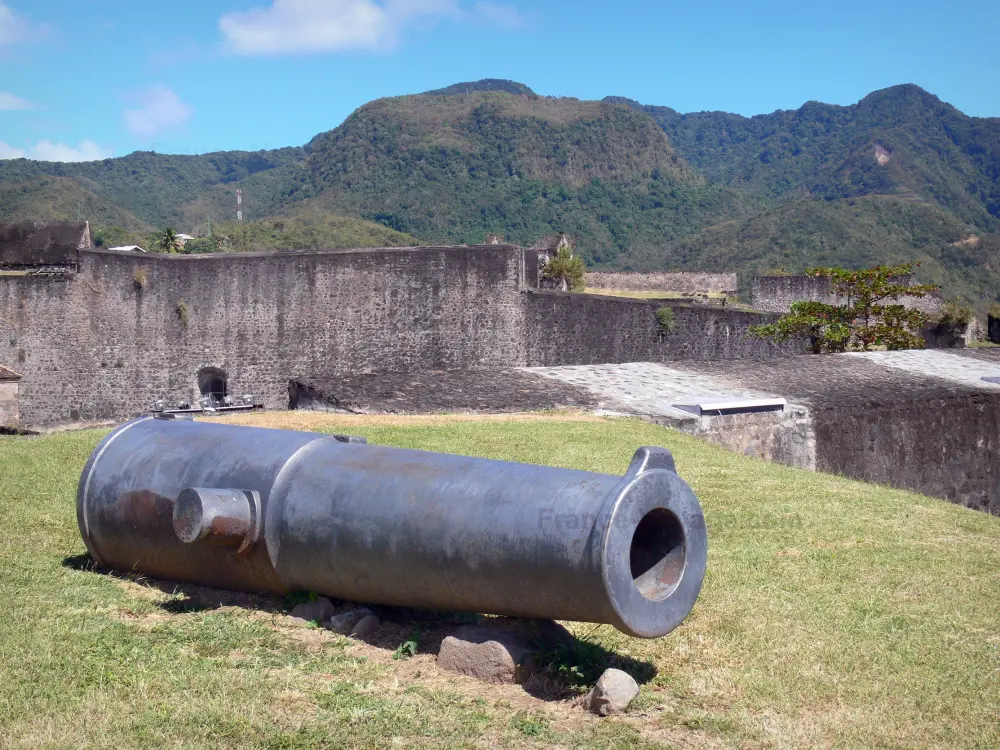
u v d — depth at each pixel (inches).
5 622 262.1
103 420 1176.8
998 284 4407.0
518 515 228.8
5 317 1153.4
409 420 648.4
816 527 408.2
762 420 717.3
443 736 205.5
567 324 1263.5
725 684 239.3
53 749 192.2
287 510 268.4
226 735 201.9
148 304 1189.7
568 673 238.8
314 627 269.9
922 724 218.2
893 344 1378.0
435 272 1239.5
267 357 1219.9
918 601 308.2
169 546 290.5
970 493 802.2
